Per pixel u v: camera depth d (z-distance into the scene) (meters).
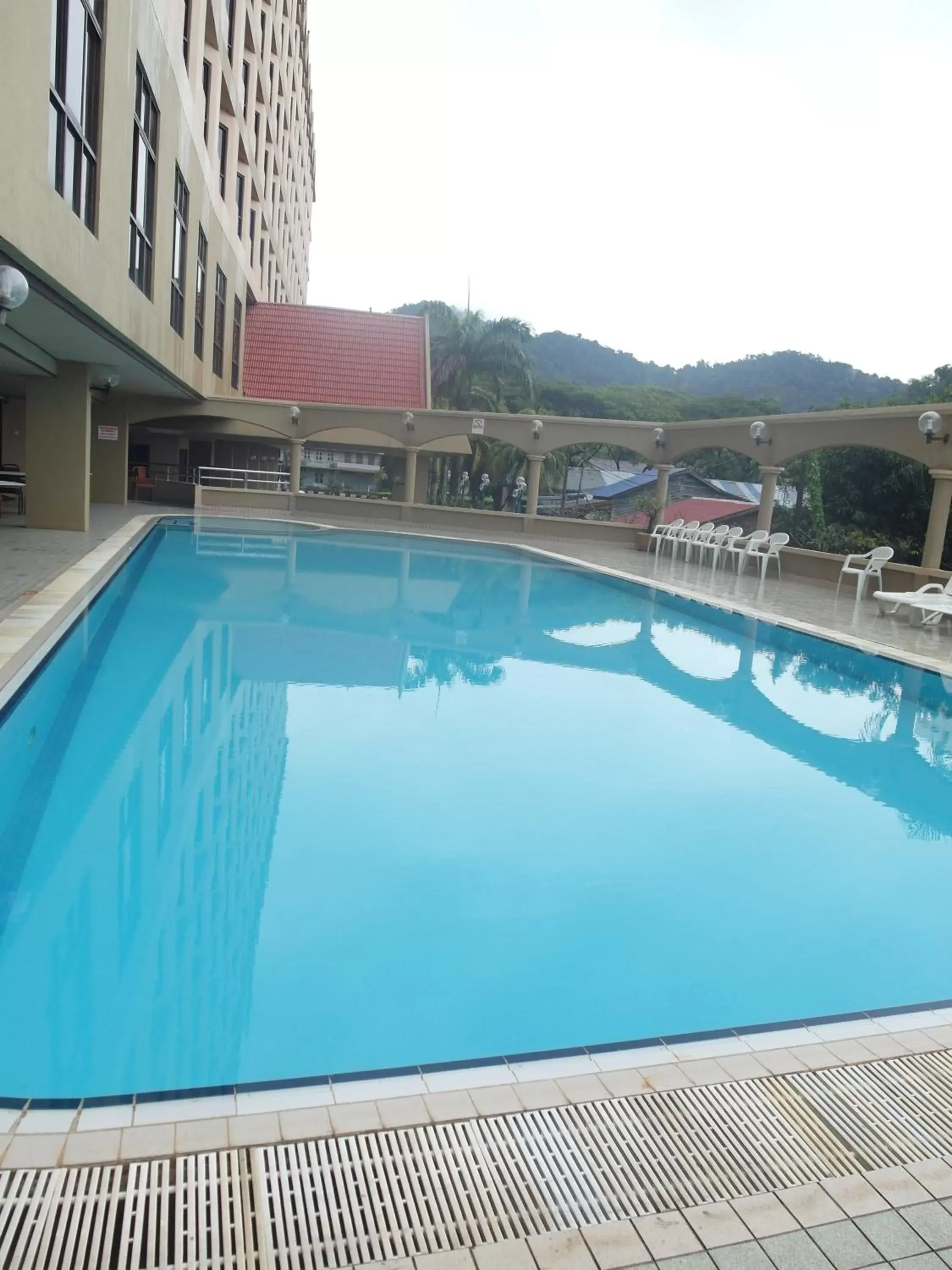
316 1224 1.94
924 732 7.43
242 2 23.20
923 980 3.66
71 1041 2.91
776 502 38.50
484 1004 3.30
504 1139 2.25
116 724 6.28
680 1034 2.83
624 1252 1.90
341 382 29.34
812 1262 1.90
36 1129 2.19
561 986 3.46
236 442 29.02
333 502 23.31
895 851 4.98
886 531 28.86
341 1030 3.08
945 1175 2.19
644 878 4.46
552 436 22.30
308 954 3.56
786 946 3.88
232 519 20.73
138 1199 1.97
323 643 9.34
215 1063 2.83
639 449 21.56
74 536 13.42
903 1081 2.59
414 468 23.12
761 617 11.30
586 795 5.54
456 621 11.20
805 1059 2.69
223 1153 2.13
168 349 15.31
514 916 3.99
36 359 11.98
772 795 5.78
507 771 5.86
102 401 20.30
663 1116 2.38
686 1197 2.08
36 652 6.63
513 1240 1.92
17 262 7.23
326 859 4.42
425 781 5.56
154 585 11.72
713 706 7.87
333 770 5.65
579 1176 2.13
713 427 19.52
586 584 15.42
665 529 20.20
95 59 9.70
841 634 10.35
